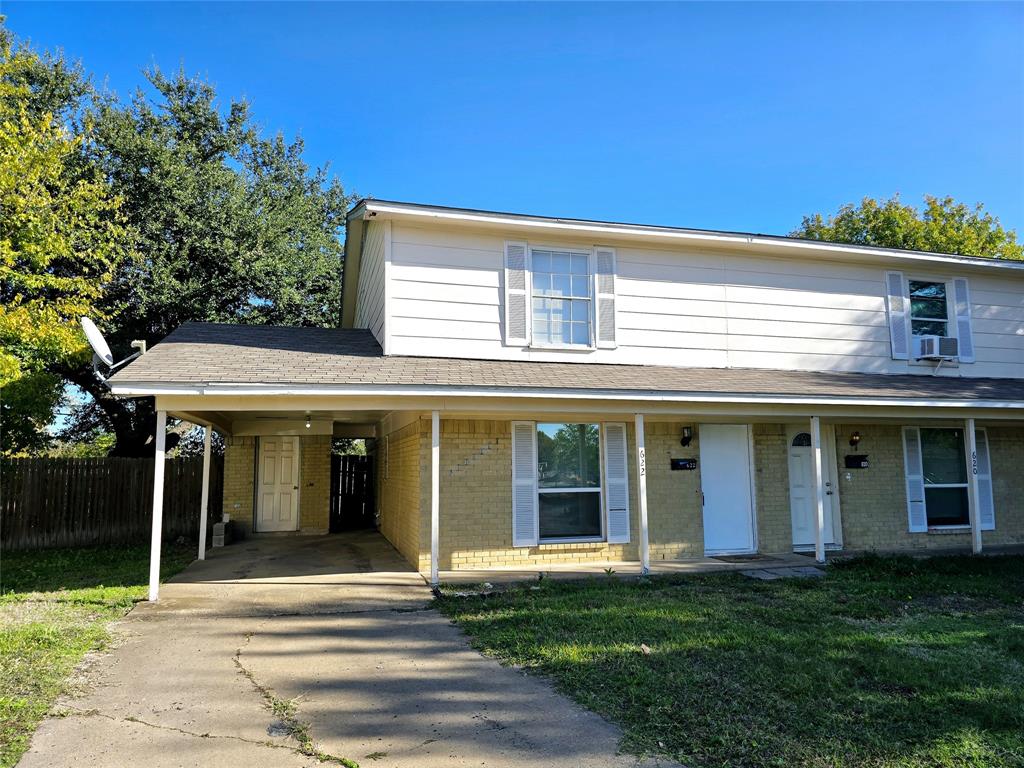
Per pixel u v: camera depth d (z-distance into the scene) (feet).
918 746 11.75
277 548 39.29
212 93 63.36
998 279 42.24
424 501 30.60
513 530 31.63
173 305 54.39
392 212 30.55
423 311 31.63
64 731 12.66
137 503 45.24
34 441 46.29
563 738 12.27
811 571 30.09
